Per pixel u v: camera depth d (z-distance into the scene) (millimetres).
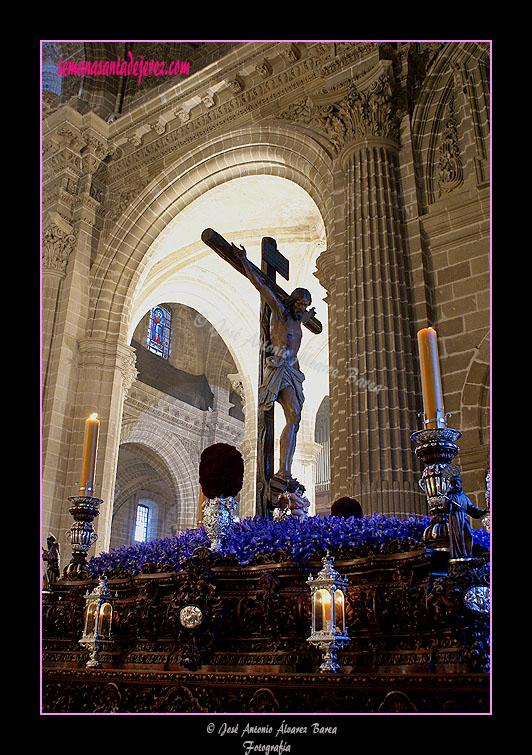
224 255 6547
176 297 21453
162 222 15922
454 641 2951
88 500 5051
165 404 26031
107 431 14383
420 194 11094
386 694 2680
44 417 14047
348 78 12367
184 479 26500
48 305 15055
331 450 10391
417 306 10312
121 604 4309
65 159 16141
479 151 10758
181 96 15570
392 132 11555
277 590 3596
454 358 9820
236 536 4074
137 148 16359
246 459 21891
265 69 14000
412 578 3178
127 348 15406
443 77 11758
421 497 8953
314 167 12633
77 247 15641
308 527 3938
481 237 10242
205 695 3150
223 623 3662
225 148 14469
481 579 2893
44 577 5277
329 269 11523
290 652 3457
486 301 9836
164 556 4184
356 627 3385
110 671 3543
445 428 3330
